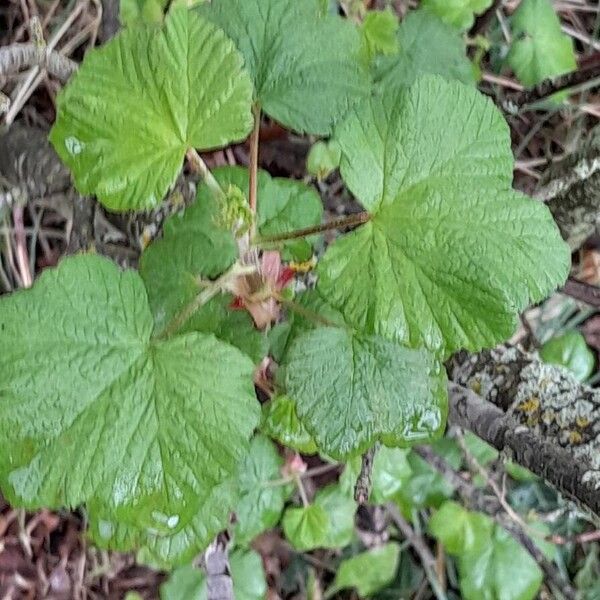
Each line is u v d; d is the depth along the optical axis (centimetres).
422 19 29
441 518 38
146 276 21
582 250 39
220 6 20
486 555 38
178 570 36
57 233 40
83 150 17
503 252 17
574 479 22
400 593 43
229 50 17
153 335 18
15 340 17
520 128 41
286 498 35
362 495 24
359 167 17
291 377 19
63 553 41
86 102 17
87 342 17
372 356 19
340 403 19
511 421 25
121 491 17
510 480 41
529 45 37
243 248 19
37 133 35
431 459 38
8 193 36
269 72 20
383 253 17
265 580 39
